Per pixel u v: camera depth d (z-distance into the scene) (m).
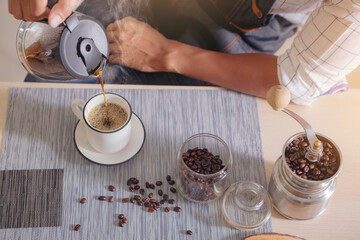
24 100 0.88
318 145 0.70
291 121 0.90
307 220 0.79
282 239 0.77
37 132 0.85
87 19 0.69
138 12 1.06
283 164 0.75
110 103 0.81
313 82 0.88
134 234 0.77
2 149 0.82
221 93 0.93
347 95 0.93
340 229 0.79
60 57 0.67
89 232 0.77
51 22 0.64
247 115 0.90
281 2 0.99
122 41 1.04
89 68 0.70
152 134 0.87
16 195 0.79
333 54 0.83
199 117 0.89
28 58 0.71
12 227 0.76
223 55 1.00
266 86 0.91
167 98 0.91
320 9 0.84
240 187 0.79
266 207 0.80
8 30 1.42
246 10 1.01
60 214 0.78
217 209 0.81
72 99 0.89
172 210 0.80
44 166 0.82
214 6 1.05
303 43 0.86
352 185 0.82
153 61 1.05
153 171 0.83
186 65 1.01
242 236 0.78
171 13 1.09
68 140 0.85
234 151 0.86
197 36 1.12
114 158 0.83
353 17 0.77
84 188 0.81
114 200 0.80
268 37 1.15
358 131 0.89
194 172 0.74
